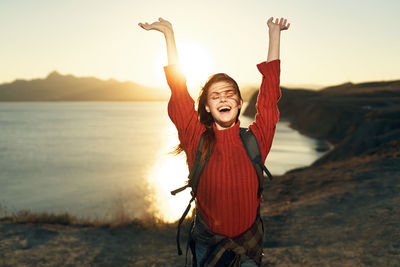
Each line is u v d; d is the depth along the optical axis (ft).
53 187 113.39
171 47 6.71
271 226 25.75
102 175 132.77
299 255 18.53
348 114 258.57
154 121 556.92
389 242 18.61
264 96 6.56
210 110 6.20
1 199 97.96
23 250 20.62
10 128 426.51
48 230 24.50
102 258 19.85
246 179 6.12
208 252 6.43
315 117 309.83
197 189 6.39
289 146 215.72
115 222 27.22
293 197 38.88
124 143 254.88
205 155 6.13
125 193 95.76
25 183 122.52
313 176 49.42
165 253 20.83
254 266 6.58
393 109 134.92
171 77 6.47
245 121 462.19
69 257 19.84
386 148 60.34
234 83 6.26
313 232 22.97
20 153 210.59
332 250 18.75
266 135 6.35
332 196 31.73
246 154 6.15
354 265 16.35
